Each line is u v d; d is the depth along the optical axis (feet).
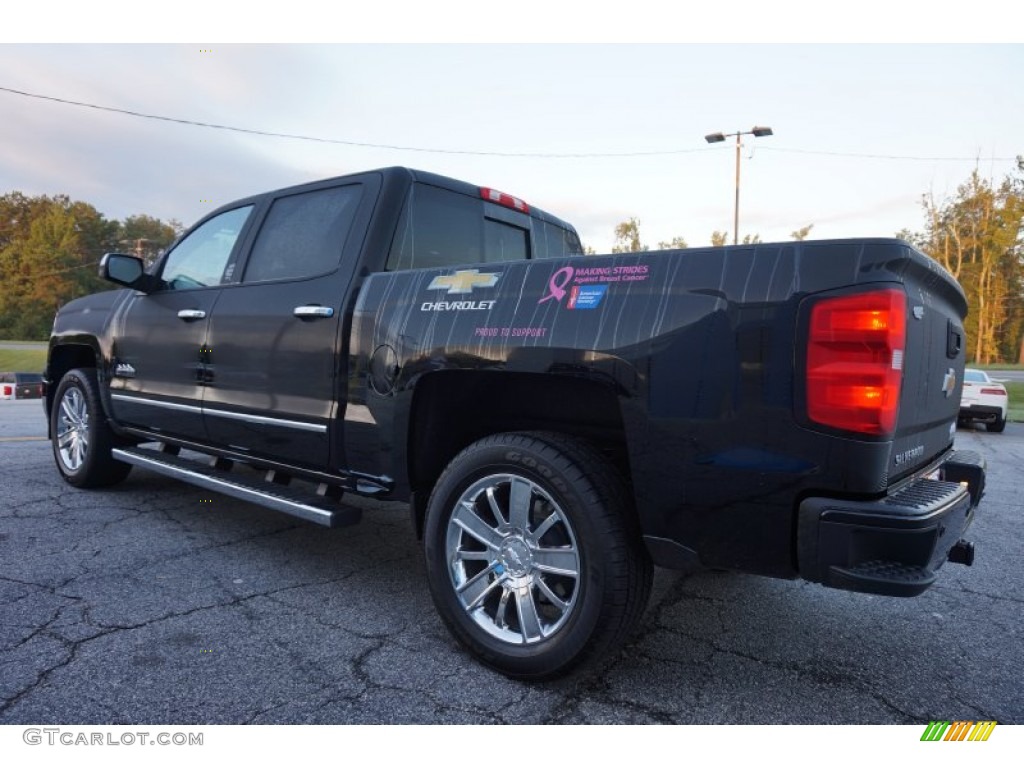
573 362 7.58
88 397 15.89
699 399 6.88
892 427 6.29
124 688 7.54
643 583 7.67
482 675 8.12
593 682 8.06
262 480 11.89
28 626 9.00
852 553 6.22
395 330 9.34
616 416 8.83
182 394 13.08
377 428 9.57
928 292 7.76
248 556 12.23
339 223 11.03
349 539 13.52
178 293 13.50
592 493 7.47
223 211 13.55
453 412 9.56
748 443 6.67
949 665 8.72
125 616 9.43
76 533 13.16
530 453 7.86
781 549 6.68
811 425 6.38
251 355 11.52
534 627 7.95
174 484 17.51
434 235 11.51
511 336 8.09
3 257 277.03
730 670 8.46
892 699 7.82
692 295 7.00
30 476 18.15
